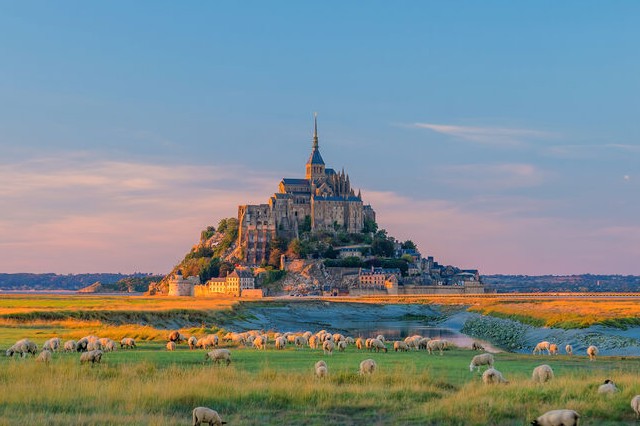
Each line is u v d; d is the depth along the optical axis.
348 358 110.38
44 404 64.81
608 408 62.62
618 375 82.88
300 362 101.88
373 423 60.56
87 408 63.56
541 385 71.75
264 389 70.69
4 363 88.19
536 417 59.66
